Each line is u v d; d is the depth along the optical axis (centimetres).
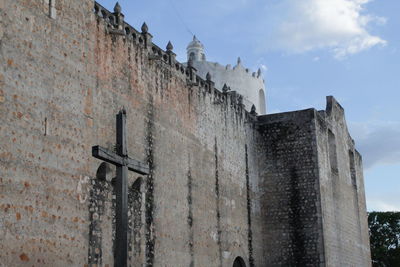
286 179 3250
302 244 3130
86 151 1767
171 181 2306
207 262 2509
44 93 1606
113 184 1888
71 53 1761
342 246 3516
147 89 2227
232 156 2959
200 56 4847
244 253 2927
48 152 1586
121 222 1493
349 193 3959
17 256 1419
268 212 3234
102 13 2022
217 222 2666
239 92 4625
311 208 3166
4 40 1477
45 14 1661
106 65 1966
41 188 1537
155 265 2106
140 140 2128
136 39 2194
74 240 1648
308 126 3288
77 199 1688
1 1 1484
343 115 4112
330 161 3716
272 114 3378
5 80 1460
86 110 1798
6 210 1401
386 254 6088
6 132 1437
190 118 2553
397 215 6225
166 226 2219
